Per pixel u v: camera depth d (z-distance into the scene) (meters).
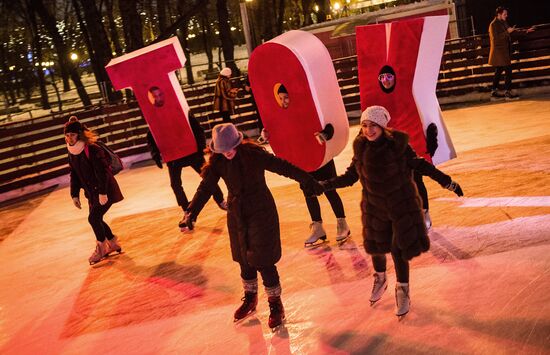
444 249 5.44
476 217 6.11
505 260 4.95
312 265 5.76
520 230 5.52
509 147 8.95
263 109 6.23
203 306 5.36
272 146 6.31
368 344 4.09
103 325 5.39
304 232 6.82
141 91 7.77
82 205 10.96
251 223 4.53
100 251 7.23
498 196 6.65
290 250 6.29
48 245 8.62
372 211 4.34
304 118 5.88
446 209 6.56
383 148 4.18
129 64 7.67
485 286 4.57
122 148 15.30
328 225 6.90
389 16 19.92
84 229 9.16
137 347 4.80
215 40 33.16
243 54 33.72
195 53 34.62
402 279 4.32
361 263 5.58
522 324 3.94
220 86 14.51
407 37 5.60
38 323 5.75
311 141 5.92
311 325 4.55
